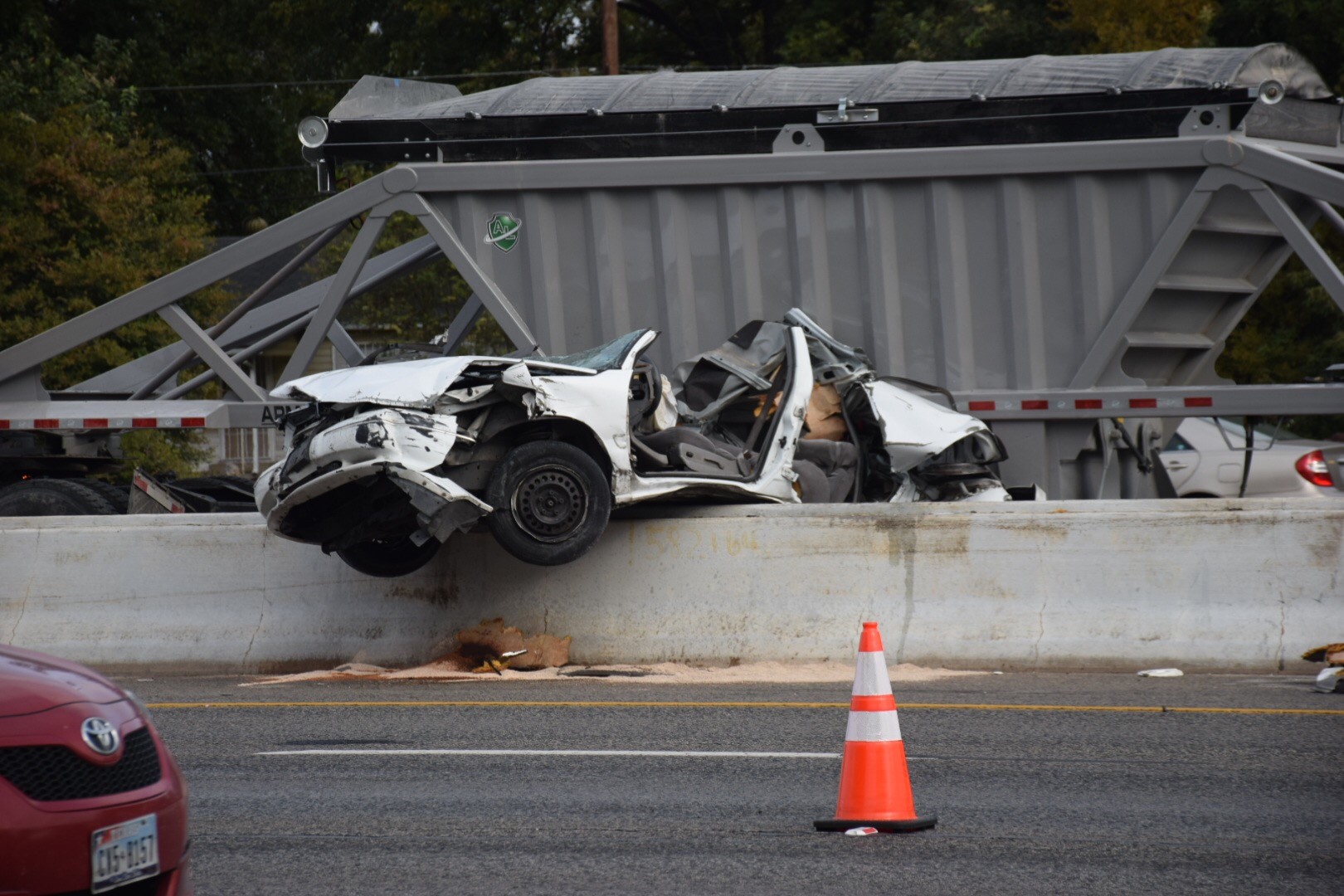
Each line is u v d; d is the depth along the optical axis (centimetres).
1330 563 1975
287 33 8562
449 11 8006
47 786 800
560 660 2105
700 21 8900
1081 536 2034
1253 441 3139
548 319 2717
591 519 1962
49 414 2784
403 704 1838
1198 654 1975
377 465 1855
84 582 2259
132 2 8000
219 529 2241
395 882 1079
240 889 1068
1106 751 1497
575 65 8431
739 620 2089
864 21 8181
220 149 8538
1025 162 2523
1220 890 1033
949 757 1480
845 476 2448
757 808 1288
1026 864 1102
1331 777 1370
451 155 2727
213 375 2980
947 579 2056
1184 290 2570
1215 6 5097
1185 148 2464
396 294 5784
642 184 2639
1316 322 4781
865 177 2577
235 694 1964
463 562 2162
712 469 2167
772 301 2652
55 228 4891
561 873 1095
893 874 1080
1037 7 6147
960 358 2608
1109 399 2566
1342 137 2672
